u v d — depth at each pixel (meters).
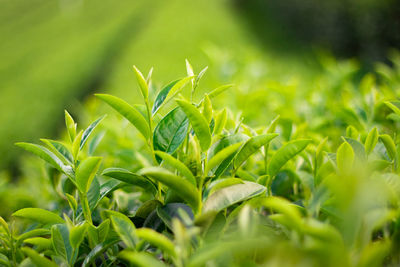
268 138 0.68
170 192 0.69
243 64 1.62
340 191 0.56
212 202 0.66
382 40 4.69
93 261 0.69
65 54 8.48
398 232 0.63
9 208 0.94
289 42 6.68
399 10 4.43
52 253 0.70
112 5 12.89
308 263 0.57
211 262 0.61
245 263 0.61
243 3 9.40
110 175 0.70
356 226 0.58
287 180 0.79
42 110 5.50
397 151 0.70
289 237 0.65
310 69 5.39
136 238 0.65
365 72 4.53
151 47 7.55
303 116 1.03
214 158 0.66
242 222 0.58
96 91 6.29
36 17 13.87
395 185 0.65
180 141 0.70
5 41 12.01
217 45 7.12
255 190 0.67
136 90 5.43
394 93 0.94
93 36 9.59
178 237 0.59
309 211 0.63
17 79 7.67
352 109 0.85
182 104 0.65
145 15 10.49
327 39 5.65
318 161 0.73
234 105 1.17
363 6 4.81
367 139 0.70
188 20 8.83
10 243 0.71
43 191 0.95
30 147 0.69
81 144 0.70
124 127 1.04
